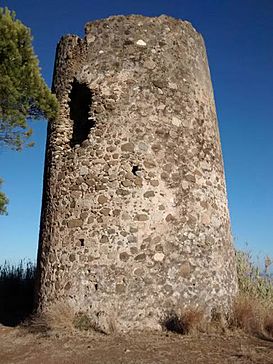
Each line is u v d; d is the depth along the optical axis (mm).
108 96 8195
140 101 8133
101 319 7023
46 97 7438
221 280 7848
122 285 7203
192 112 8500
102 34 8648
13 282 11992
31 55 7199
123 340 6371
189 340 6352
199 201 8000
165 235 7516
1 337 6988
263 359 5363
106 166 7816
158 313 7121
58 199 8070
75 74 8625
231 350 5801
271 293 9727
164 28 8727
